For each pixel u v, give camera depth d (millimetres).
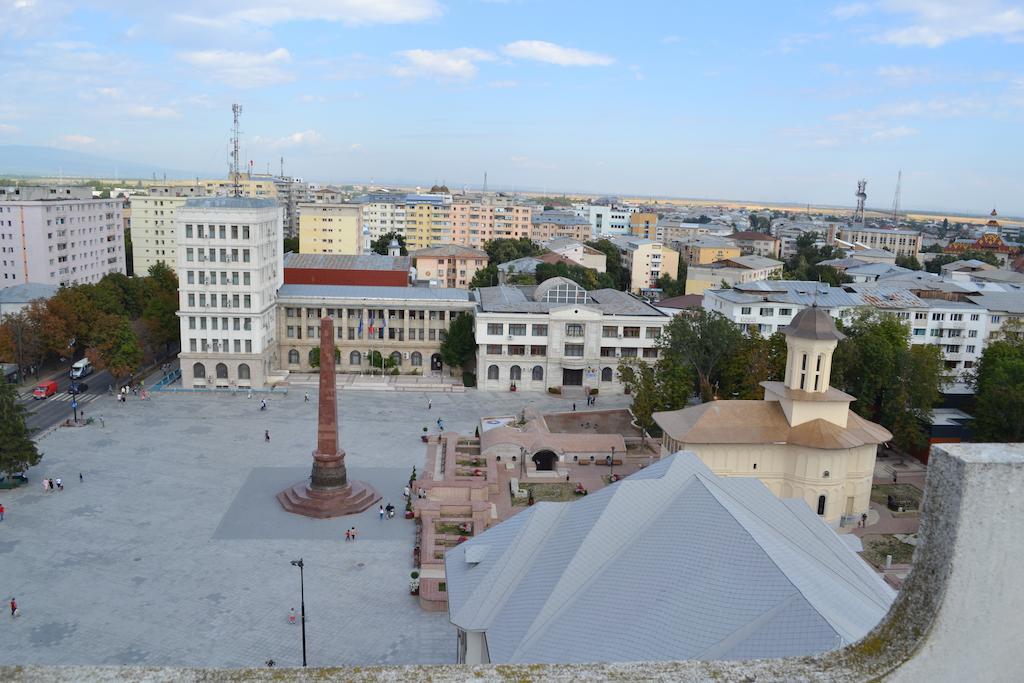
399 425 106750
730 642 30609
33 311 123875
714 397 102188
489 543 47562
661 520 41656
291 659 52250
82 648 52625
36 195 184375
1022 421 83312
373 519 75750
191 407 112312
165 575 63031
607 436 95750
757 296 135875
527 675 9328
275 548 68625
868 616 32375
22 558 64875
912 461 95062
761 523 41281
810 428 73188
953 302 137625
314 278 156375
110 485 81500
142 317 135125
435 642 54812
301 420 107438
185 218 119688
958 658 9867
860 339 97688
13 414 79562
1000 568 9836
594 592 38406
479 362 127938
